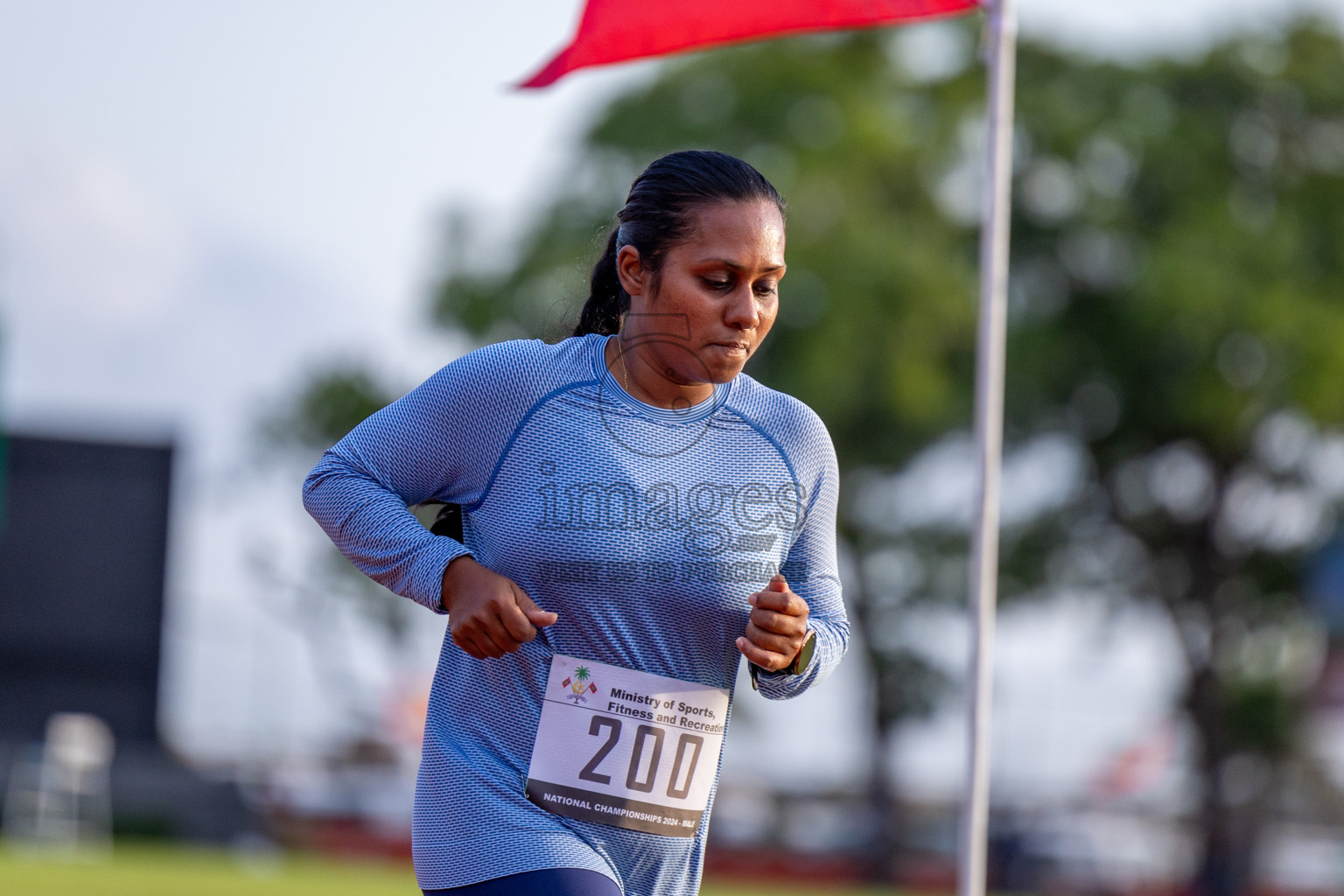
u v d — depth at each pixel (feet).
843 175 209.26
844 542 228.84
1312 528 224.74
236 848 226.38
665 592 25.04
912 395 202.90
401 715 268.21
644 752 25.27
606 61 46.91
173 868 133.90
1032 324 211.20
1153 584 230.68
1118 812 245.04
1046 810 244.63
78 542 261.85
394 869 196.03
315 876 133.90
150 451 263.90
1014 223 214.28
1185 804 240.94
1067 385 216.54
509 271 224.12
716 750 25.93
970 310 206.08
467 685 25.63
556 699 25.08
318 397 262.67
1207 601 228.84
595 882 24.34
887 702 239.09
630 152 218.18
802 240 206.80
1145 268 203.51
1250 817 236.22
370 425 25.91
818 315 203.72
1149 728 243.19
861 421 212.43
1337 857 243.40
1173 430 217.77
